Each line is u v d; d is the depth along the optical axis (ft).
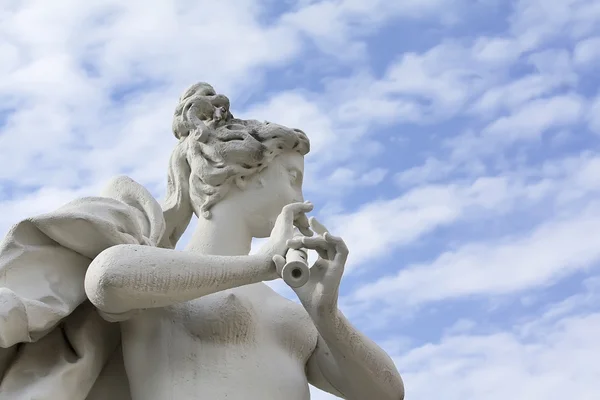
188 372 16.55
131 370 16.80
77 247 16.46
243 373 16.66
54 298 16.12
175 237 18.92
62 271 16.42
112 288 15.30
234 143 18.42
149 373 16.67
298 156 19.08
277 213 18.53
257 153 18.40
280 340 17.54
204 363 16.65
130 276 15.30
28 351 16.39
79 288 16.42
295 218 17.35
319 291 15.89
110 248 15.74
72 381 16.15
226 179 18.38
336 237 15.83
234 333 16.97
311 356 18.02
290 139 18.85
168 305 16.84
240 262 15.79
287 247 15.93
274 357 17.20
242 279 15.75
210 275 15.61
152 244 17.10
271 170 18.67
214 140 18.60
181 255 15.67
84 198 16.83
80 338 16.52
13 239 16.26
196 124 18.74
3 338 15.39
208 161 18.49
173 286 15.46
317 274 16.03
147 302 15.57
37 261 16.34
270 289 18.33
